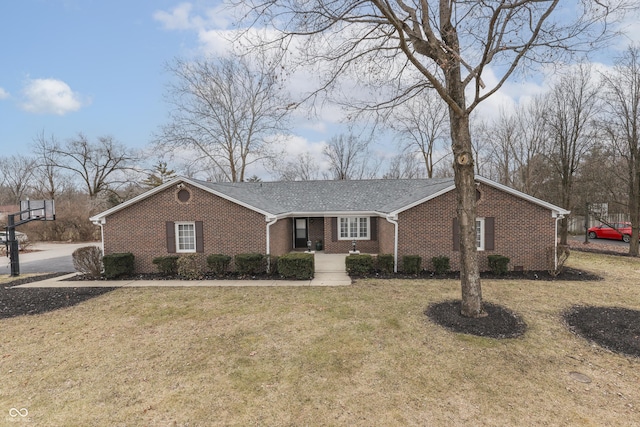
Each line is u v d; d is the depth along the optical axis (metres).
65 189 48.19
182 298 9.47
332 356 5.61
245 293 9.92
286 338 6.42
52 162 36.62
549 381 4.73
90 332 6.91
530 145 24.95
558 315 7.46
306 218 19.73
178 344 6.22
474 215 7.25
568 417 3.93
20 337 6.68
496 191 12.37
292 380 4.86
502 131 28.02
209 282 11.52
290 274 11.75
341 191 20.39
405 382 4.76
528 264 12.38
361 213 17.39
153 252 13.16
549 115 19.27
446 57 6.77
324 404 4.26
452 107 6.77
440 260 12.23
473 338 6.23
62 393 4.59
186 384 4.79
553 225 12.24
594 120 16.84
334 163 42.06
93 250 12.49
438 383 4.72
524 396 4.38
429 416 3.99
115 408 4.23
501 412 4.05
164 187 12.96
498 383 4.70
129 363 5.46
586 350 5.71
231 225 13.10
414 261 12.20
